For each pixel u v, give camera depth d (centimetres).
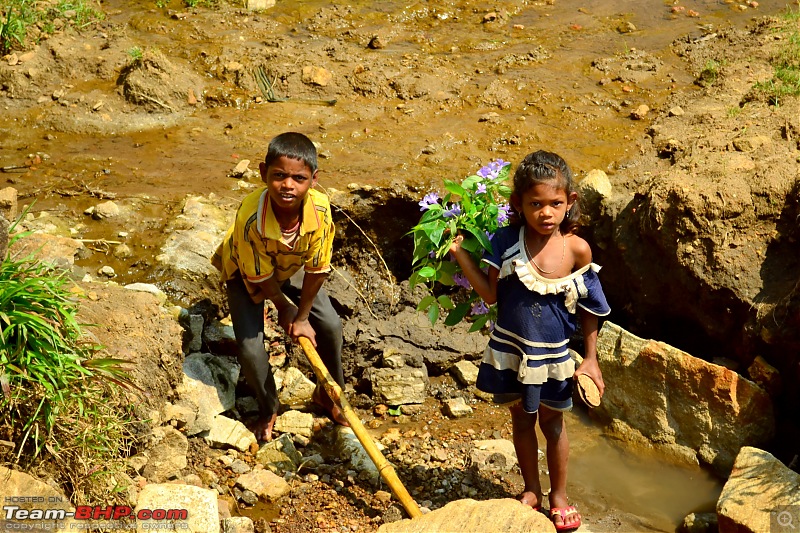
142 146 613
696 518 411
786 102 613
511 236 379
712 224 498
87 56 676
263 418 458
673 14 789
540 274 374
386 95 672
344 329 518
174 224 531
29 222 520
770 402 453
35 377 360
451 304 425
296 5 792
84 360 374
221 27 744
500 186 409
